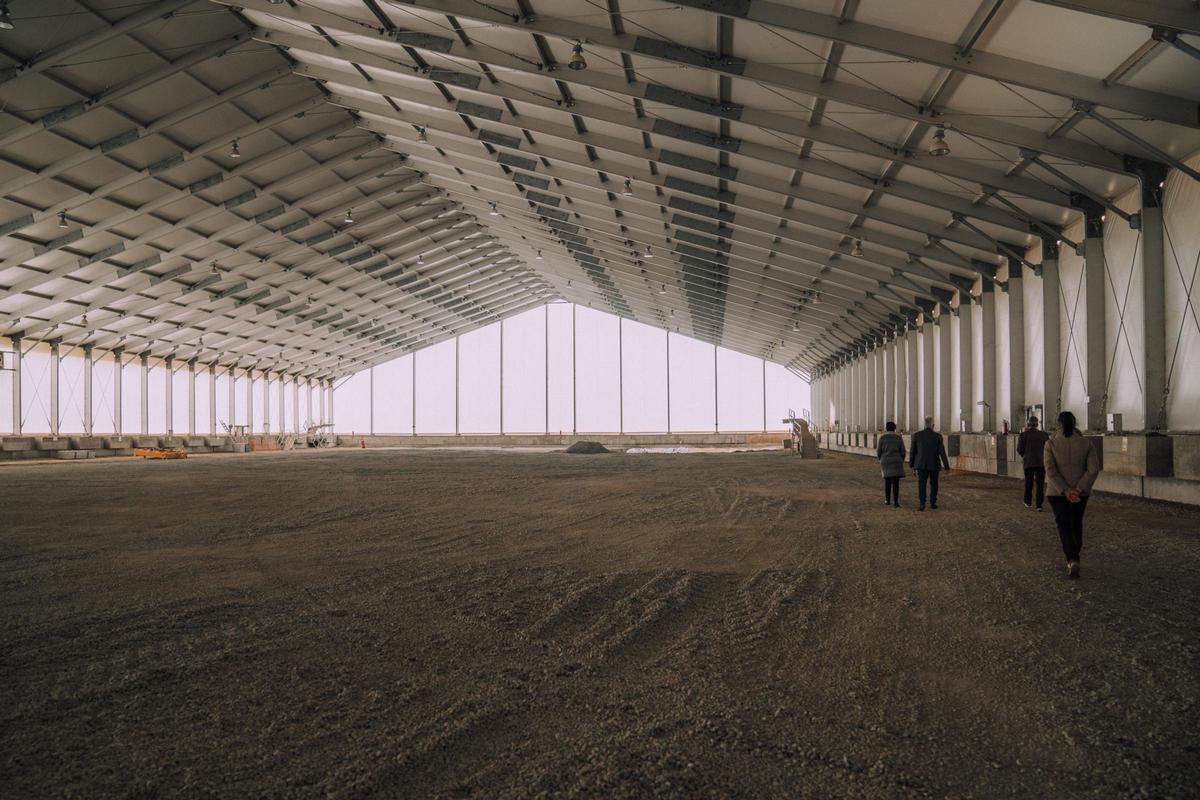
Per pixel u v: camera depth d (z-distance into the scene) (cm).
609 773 333
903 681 455
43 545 1007
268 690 443
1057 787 322
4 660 504
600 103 1803
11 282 3012
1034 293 1891
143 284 3450
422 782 327
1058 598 659
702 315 4788
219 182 2636
